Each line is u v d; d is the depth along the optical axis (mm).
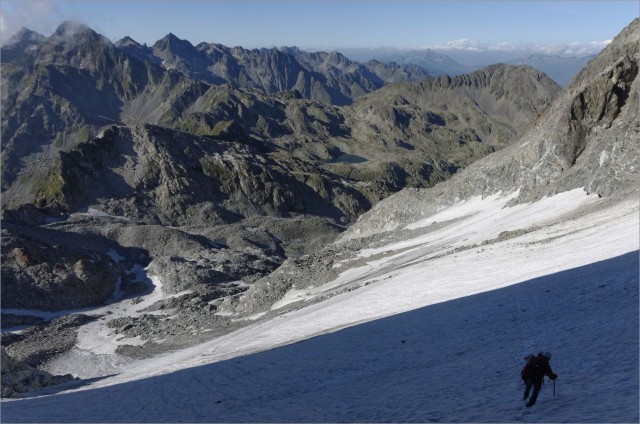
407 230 108188
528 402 14359
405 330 33188
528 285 34750
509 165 105562
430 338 28953
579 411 12773
